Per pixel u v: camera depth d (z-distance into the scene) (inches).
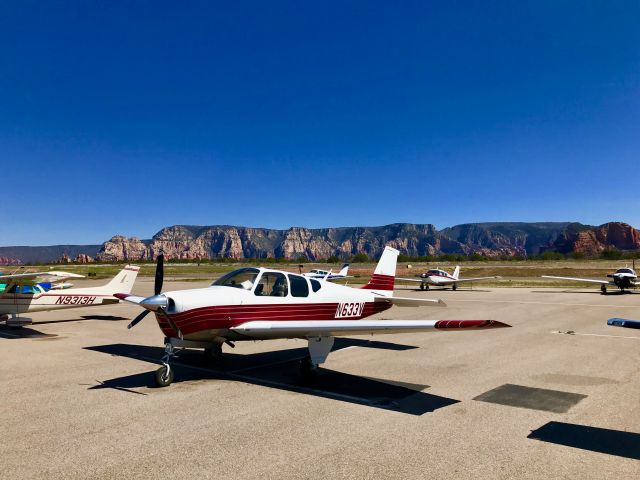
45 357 332.5
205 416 198.2
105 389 244.5
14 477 138.4
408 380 265.0
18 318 484.4
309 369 260.4
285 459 152.3
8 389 243.6
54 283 546.6
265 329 264.2
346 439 170.7
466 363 312.5
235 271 300.5
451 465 147.6
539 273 2095.2
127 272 559.2
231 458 153.1
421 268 2684.5
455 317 580.7
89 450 159.9
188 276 2208.4
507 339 415.2
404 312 650.2
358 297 346.0
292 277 304.3
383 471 142.9
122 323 541.3
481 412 204.2
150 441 168.7
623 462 150.1
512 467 146.2
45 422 190.2
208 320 259.1
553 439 170.7
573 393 235.9
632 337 426.9
